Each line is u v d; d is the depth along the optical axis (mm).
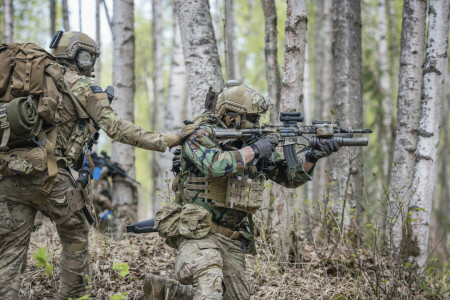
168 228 4184
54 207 4246
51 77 4145
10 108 3908
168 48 27109
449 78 22438
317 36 20094
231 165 3900
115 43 9836
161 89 18625
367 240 7254
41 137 4125
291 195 6434
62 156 4301
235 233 4195
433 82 6484
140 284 5457
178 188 4441
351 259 6113
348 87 8953
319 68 20188
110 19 13031
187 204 4137
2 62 4094
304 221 7320
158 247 6570
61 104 4176
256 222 4500
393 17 17047
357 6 9070
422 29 7062
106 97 4320
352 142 4367
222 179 4102
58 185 4238
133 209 9484
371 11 21453
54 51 4527
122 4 9820
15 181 4102
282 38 20938
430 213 6453
